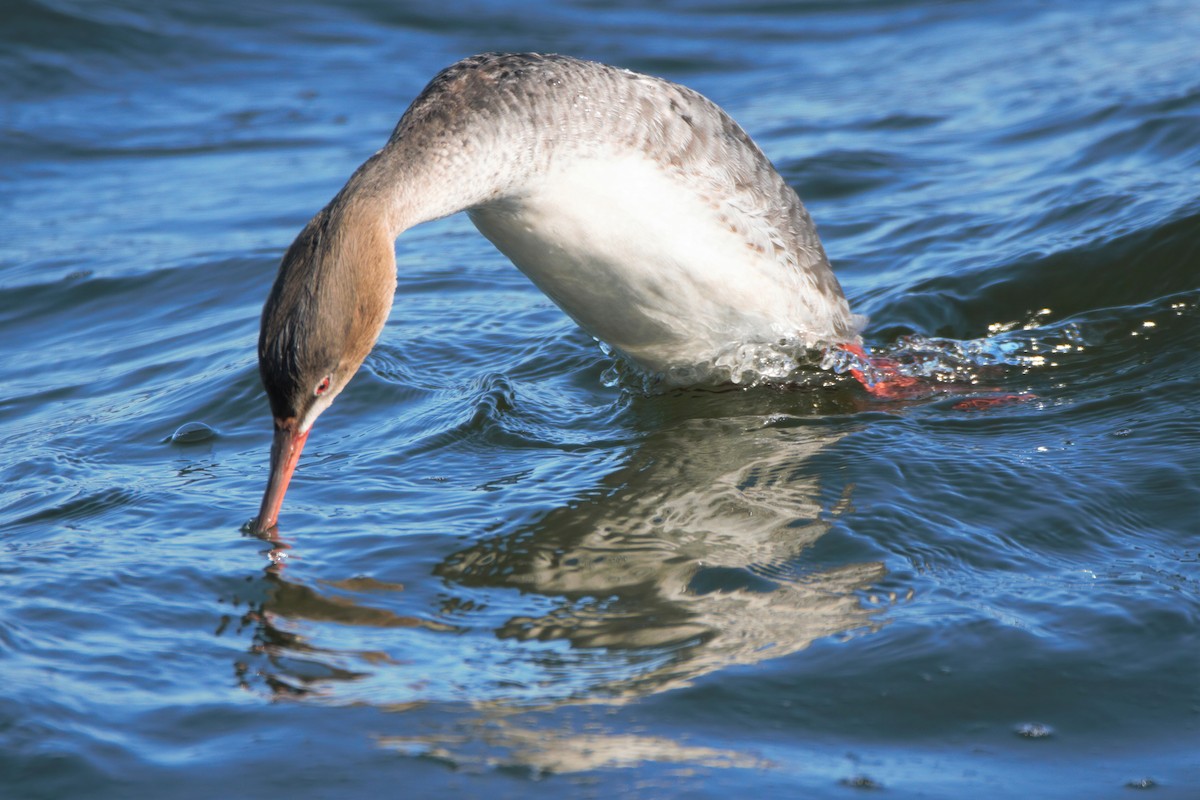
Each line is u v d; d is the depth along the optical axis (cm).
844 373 1120
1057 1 2661
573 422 1059
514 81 952
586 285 1011
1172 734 616
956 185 1638
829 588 752
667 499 886
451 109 938
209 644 710
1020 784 582
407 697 655
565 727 627
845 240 1494
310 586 779
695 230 994
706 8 2783
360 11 2680
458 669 683
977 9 2688
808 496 870
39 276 1528
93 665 683
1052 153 1689
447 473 957
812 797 573
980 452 925
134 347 1310
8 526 881
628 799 573
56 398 1174
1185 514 823
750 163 1036
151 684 666
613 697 652
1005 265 1300
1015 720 629
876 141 1880
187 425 1072
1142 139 1644
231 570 800
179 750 608
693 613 735
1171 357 1093
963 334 1227
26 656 689
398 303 1395
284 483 871
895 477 884
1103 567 764
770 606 738
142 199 1831
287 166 1966
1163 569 759
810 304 1098
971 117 1952
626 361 1140
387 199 903
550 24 2650
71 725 623
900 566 770
